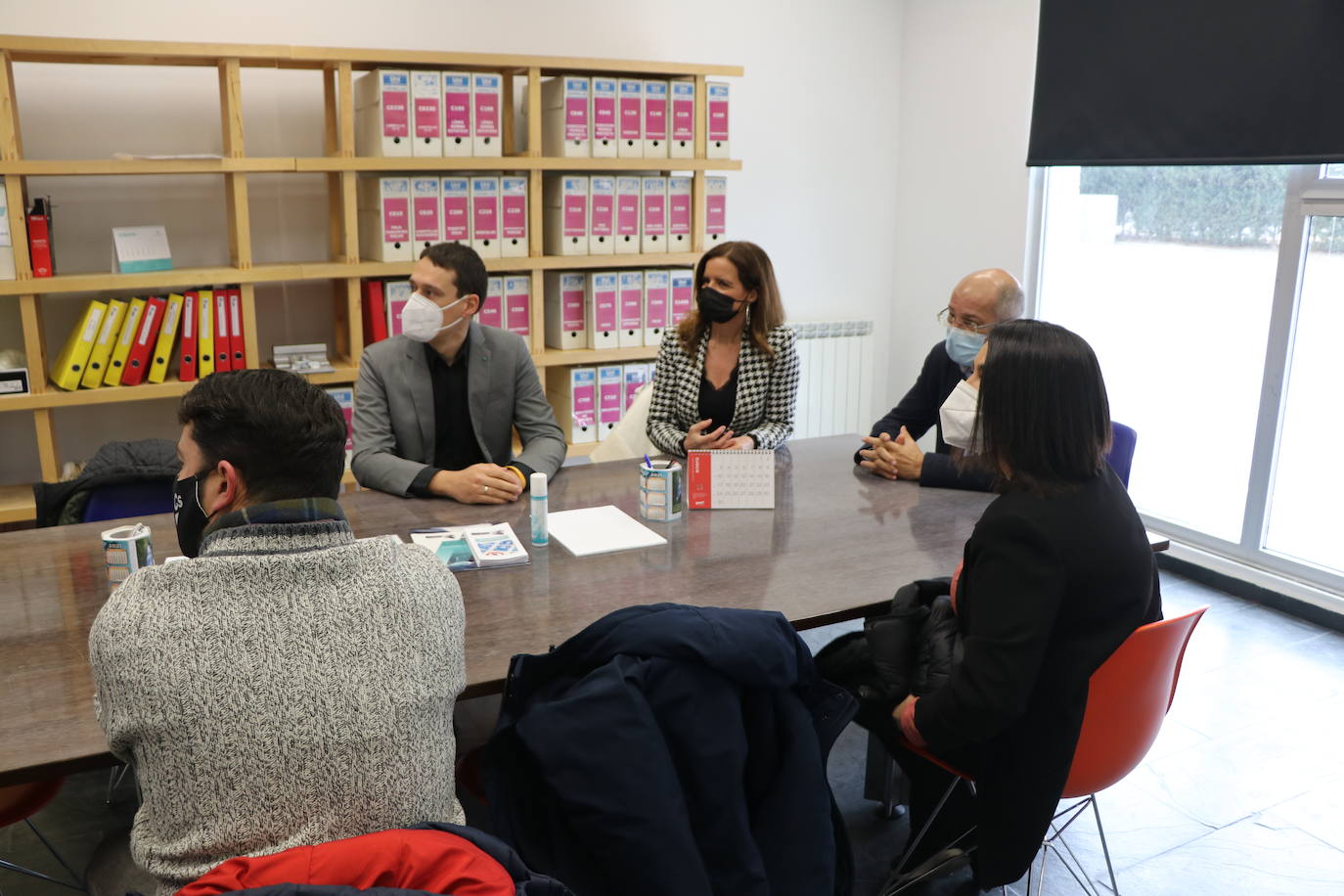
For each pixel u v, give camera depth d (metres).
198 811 1.09
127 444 2.55
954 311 2.67
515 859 1.14
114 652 1.07
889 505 2.52
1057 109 4.14
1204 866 2.33
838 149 5.00
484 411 2.80
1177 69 3.71
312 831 1.11
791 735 1.53
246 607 1.11
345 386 3.74
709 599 1.92
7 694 1.53
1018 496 1.63
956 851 2.12
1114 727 1.75
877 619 1.89
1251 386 3.93
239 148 3.40
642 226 4.05
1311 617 3.66
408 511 2.41
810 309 5.12
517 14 4.13
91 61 3.35
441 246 2.68
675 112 3.98
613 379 4.16
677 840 1.37
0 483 3.65
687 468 2.83
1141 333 4.33
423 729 1.17
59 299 3.62
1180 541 4.18
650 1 4.38
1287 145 3.42
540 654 1.53
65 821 2.43
